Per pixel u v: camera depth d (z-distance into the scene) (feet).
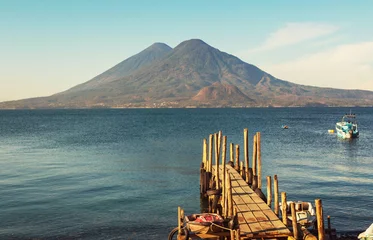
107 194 123.65
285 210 68.64
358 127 455.63
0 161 192.44
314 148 246.68
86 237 85.51
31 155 215.31
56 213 102.63
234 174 111.24
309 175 152.87
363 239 72.02
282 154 216.54
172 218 99.25
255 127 454.40
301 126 481.05
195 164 182.09
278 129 422.41
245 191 90.99
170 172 161.89
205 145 132.05
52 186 134.21
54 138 323.37
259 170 97.04
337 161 191.01
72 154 218.38
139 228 91.45
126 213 103.30
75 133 378.12
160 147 249.34
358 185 134.00
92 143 277.85
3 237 85.25
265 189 128.67
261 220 69.31
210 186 107.96
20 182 140.77
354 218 96.58
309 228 83.25
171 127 456.45
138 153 220.64
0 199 116.16
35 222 95.25
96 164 182.29
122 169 168.45
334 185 134.10
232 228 64.80
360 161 191.31
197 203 113.80
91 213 103.04
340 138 317.01
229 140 289.12
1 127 493.77
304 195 119.96
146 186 135.13
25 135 359.46
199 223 66.23
